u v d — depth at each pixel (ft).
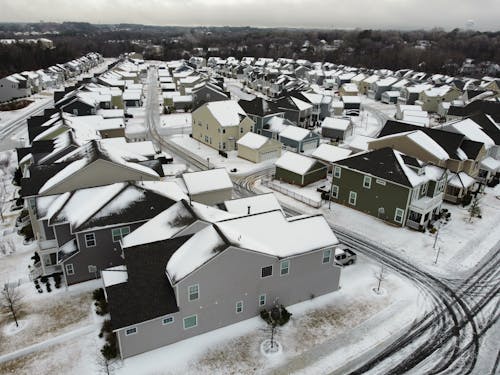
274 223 91.50
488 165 169.07
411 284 102.42
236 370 74.38
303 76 512.22
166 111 299.58
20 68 471.62
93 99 263.08
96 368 73.87
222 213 99.96
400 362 77.61
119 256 99.25
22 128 248.73
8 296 84.17
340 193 148.05
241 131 212.84
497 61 602.85
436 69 549.13
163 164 175.94
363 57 634.43
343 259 108.88
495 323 89.20
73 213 96.89
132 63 568.00
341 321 88.17
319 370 75.10
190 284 75.31
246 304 85.05
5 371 73.15
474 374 75.10
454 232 129.80
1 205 140.05
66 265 94.63
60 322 85.30
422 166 130.21
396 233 128.16
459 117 257.75
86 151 120.98
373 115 325.01
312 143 219.41
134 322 72.02
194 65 596.29
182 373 73.20
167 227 89.56
